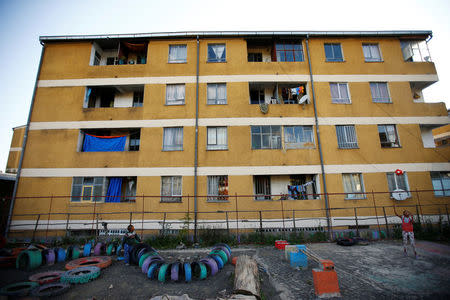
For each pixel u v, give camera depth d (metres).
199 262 7.37
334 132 14.62
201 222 13.26
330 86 15.44
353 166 14.19
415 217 13.52
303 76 15.40
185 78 15.30
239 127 14.59
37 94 15.09
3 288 6.13
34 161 14.12
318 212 13.50
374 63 15.67
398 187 14.05
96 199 13.74
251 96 16.53
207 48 15.84
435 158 14.41
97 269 7.39
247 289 5.60
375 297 5.57
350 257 9.13
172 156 14.21
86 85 15.26
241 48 15.73
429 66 15.76
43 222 13.36
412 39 16.19
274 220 13.28
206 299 5.63
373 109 14.99
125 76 15.40
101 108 14.94
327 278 5.73
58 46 15.82
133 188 14.82
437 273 7.08
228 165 14.07
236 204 13.45
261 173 13.98
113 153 14.30
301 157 14.27
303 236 12.52
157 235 12.80
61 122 14.73
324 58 15.70
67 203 13.62
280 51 15.89
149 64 15.53
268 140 14.56
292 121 14.73
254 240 12.35
